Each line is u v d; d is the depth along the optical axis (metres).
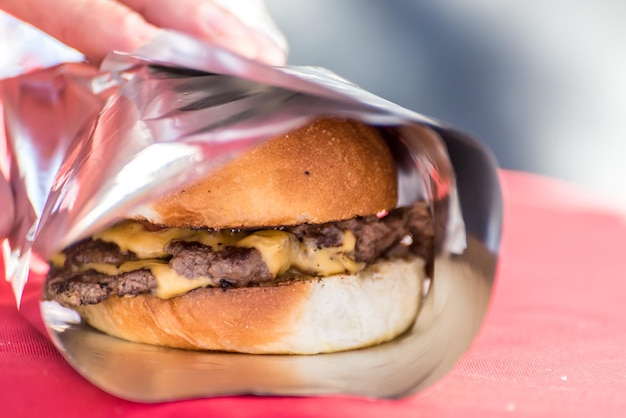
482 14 0.91
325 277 0.36
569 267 0.50
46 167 0.36
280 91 0.33
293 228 0.37
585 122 0.94
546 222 0.58
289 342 0.35
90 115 0.35
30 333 0.36
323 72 0.37
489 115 0.93
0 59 0.39
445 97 0.92
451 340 0.34
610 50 0.93
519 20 0.92
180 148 0.31
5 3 0.38
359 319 0.36
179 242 0.36
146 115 0.33
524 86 0.93
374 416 0.31
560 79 0.93
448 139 0.32
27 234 0.35
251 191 0.34
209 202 0.34
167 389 0.32
